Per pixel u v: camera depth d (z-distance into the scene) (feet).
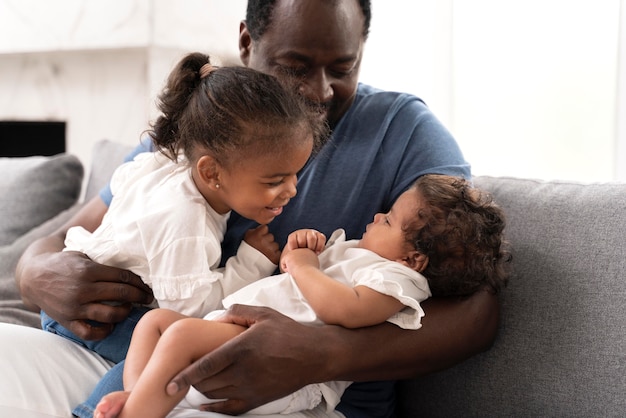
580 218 4.44
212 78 4.25
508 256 4.44
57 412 3.94
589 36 6.26
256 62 4.79
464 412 4.57
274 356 3.56
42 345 4.17
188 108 4.29
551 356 4.27
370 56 7.57
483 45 6.86
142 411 3.45
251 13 4.78
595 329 4.15
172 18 9.77
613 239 4.25
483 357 4.53
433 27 7.18
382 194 4.68
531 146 6.65
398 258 4.24
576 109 6.38
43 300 4.38
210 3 9.75
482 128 6.93
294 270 4.07
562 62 6.42
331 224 4.63
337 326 3.89
